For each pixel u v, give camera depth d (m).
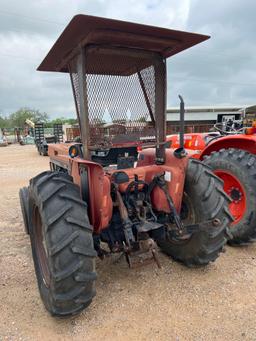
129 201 2.49
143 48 2.48
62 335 2.05
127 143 2.53
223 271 2.79
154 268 2.85
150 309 2.28
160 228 2.58
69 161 2.72
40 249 2.56
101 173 2.21
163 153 2.68
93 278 2.04
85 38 2.19
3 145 24.17
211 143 3.95
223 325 2.09
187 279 2.66
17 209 5.09
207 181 2.56
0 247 3.48
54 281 1.97
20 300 2.45
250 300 2.36
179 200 2.57
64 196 2.07
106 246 3.26
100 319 2.19
